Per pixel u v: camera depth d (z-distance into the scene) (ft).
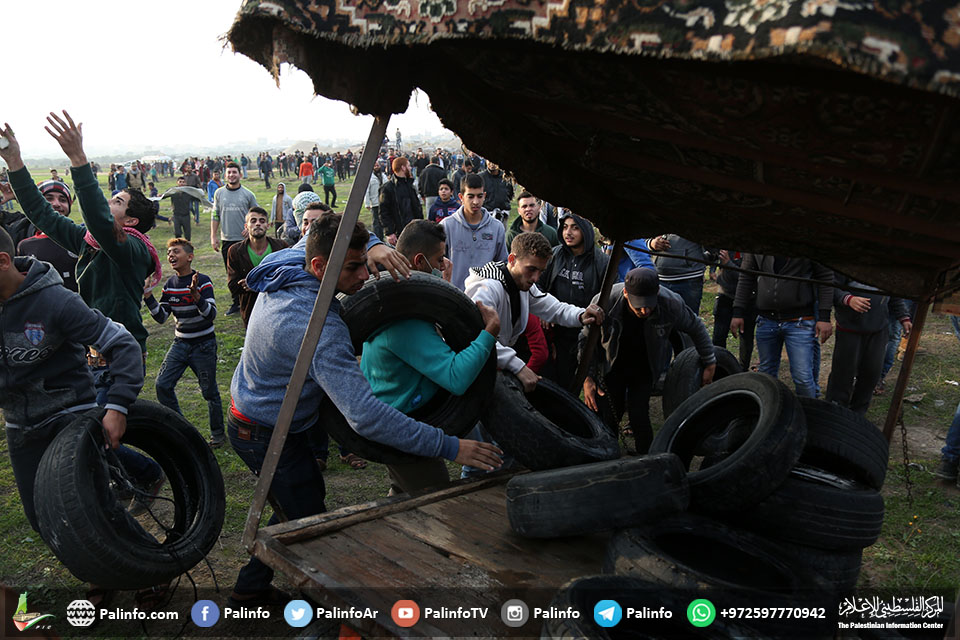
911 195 7.37
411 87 7.69
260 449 10.12
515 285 14.02
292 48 6.41
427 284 10.59
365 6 6.16
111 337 10.48
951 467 16.83
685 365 16.90
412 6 5.90
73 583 12.90
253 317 9.96
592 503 8.08
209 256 57.93
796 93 5.85
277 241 21.83
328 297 8.34
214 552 14.15
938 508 15.79
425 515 9.65
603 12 5.02
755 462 8.65
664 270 22.20
